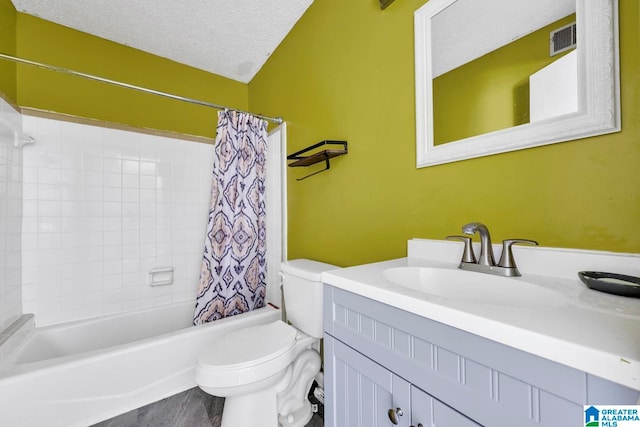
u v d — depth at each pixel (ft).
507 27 2.83
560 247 2.47
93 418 4.12
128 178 6.68
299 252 6.17
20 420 3.64
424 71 3.53
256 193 6.54
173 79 7.83
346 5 4.83
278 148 6.95
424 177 3.59
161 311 6.65
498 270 2.58
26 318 5.27
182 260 7.39
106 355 4.26
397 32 3.92
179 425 4.34
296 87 6.30
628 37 2.12
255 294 6.56
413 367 1.99
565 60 2.43
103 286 6.31
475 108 3.07
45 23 6.25
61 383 3.92
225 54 7.54
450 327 1.75
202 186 7.75
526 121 2.67
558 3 2.49
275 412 4.06
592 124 2.25
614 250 2.18
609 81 2.18
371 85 4.34
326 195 5.32
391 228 4.03
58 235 5.80
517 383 1.45
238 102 8.95
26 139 5.27
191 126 8.11
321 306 4.31
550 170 2.53
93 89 6.75
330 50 5.22
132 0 5.72
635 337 1.30
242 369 3.50
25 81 6.01
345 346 2.66
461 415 1.69
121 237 6.56
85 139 6.15
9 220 4.96
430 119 3.48
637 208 2.08
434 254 3.38
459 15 3.22
